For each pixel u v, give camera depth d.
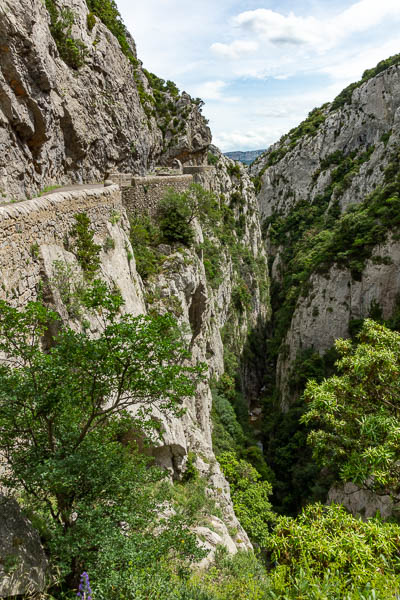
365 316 36.84
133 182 19.56
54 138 17.44
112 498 4.99
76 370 4.95
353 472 6.68
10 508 4.34
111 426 5.64
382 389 7.34
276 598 3.76
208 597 5.09
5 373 4.59
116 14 35.16
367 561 3.80
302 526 4.46
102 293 4.95
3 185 12.77
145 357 4.71
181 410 5.32
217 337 36.47
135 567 4.56
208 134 49.06
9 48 12.83
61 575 4.26
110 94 25.38
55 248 8.95
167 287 18.11
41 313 4.66
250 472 25.53
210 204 26.55
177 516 5.92
